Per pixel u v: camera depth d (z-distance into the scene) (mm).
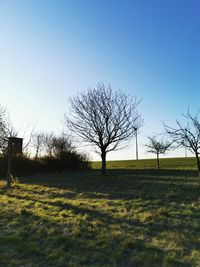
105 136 28453
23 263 6879
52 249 7738
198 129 20375
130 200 14844
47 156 35031
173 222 10125
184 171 29328
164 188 18203
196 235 8555
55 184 22484
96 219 10805
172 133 21594
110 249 7641
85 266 6711
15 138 24984
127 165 48875
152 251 7473
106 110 28672
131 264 6848
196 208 12047
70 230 9375
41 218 10898
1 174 30469
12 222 10344
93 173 30969
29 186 21688
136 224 10117
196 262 6699
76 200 15422
